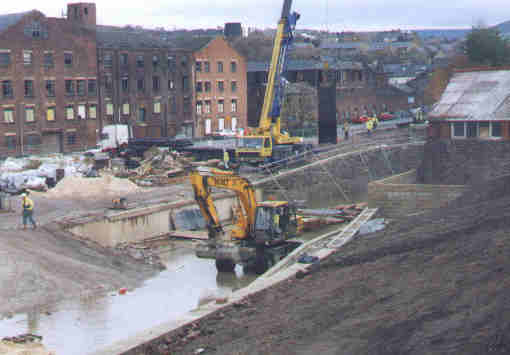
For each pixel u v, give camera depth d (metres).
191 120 85.56
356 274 20.59
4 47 63.75
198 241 41.97
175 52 82.31
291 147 61.28
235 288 30.48
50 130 68.69
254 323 17.81
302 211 47.03
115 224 40.06
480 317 13.22
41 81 67.38
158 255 38.06
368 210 42.00
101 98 74.06
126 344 17.42
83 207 42.75
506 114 48.28
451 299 15.05
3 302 25.22
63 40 69.31
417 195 41.50
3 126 64.25
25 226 35.31
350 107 112.69
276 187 56.31
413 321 14.25
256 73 106.25
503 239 19.12
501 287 14.65
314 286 21.02
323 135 71.25
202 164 61.19
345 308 17.14
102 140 69.62
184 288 30.39
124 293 28.91
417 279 17.83
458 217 26.00
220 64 88.94
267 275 27.97
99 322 24.16
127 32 81.81
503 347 11.59
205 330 18.11
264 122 60.94
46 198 45.41
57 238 34.78
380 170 64.25
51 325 23.55
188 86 84.69
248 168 59.59
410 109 124.88
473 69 55.72
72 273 29.66
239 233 32.59
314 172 59.31
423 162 50.88
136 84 78.19
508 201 25.89
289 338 15.54
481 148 48.00
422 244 22.31
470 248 19.27
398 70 174.12
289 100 90.44
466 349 11.96
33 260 29.30
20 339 20.05
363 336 14.41
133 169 58.34
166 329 18.59
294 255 30.92
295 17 60.16
